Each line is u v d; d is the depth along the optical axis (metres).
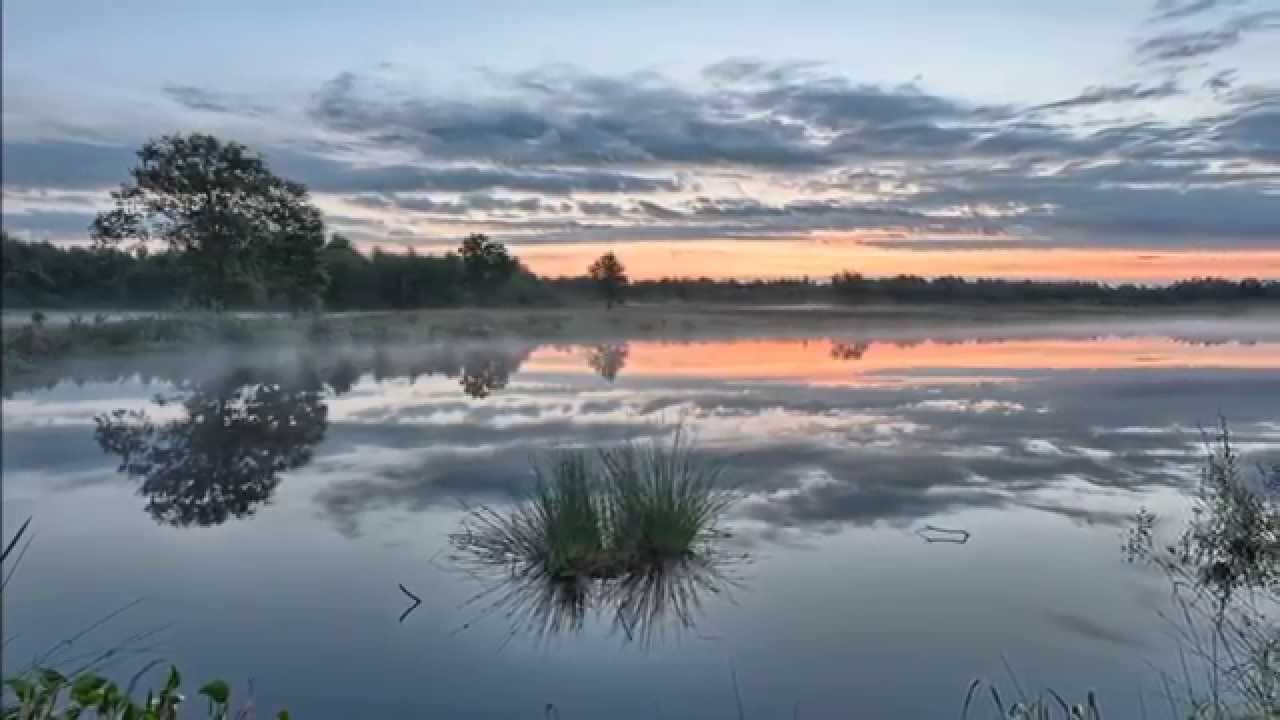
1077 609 3.63
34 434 9.85
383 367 13.91
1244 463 3.49
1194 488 4.04
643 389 10.52
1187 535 3.70
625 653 3.71
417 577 4.79
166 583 4.86
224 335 15.82
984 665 3.33
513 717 3.18
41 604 4.57
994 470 5.62
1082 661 3.24
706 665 3.52
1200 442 3.90
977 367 7.46
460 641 3.95
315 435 8.93
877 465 6.20
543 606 4.30
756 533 5.04
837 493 5.65
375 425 9.28
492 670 3.61
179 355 15.65
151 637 4.11
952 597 3.96
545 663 3.64
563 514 4.92
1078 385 5.14
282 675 3.65
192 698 3.50
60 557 5.39
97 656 3.96
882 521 5.07
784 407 8.73
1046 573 4.07
